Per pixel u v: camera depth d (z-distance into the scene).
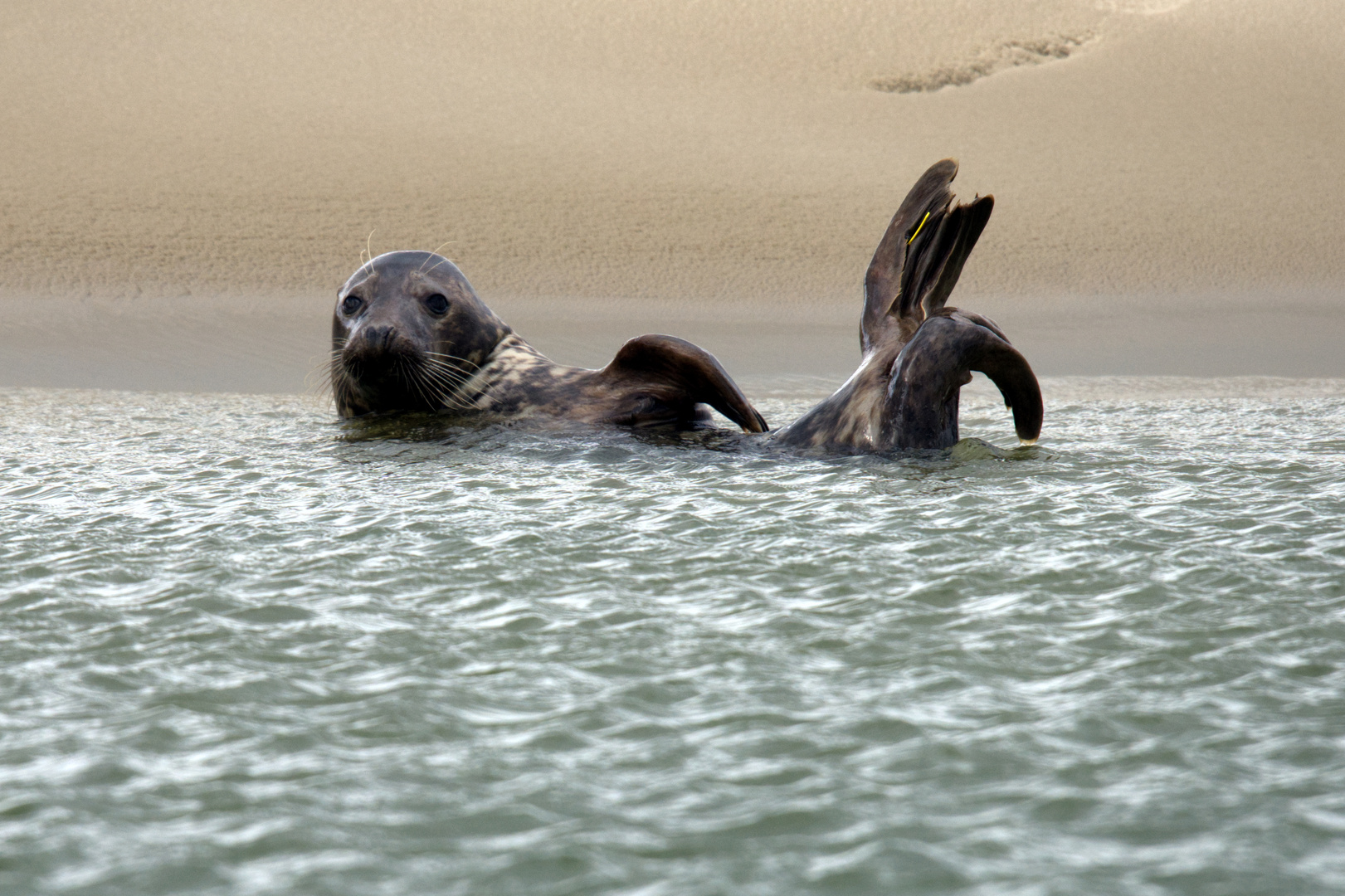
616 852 8.90
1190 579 15.41
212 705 11.72
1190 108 183.75
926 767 10.22
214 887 8.47
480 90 179.12
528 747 10.73
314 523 19.44
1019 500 20.31
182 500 21.66
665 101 182.75
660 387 31.03
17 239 100.25
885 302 27.08
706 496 21.27
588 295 98.88
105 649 13.38
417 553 17.34
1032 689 11.96
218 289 90.19
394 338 30.25
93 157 132.38
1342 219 141.62
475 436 29.31
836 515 19.39
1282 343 80.50
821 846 8.96
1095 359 72.44
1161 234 133.25
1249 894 8.22
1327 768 10.02
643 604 14.86
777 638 13.55
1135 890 8.29
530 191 135.62
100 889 8.44
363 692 12.05
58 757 10.56
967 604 14.66
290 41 188.00
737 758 10.45
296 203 122.75
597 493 21.77
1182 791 9.70
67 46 170.62
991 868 8.62
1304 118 180.00
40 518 20.09
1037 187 151.38
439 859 8.82
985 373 25.70
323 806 9.63
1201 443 28.31
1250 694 11.66
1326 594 14.73
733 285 106.44
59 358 59.50
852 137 171.25
